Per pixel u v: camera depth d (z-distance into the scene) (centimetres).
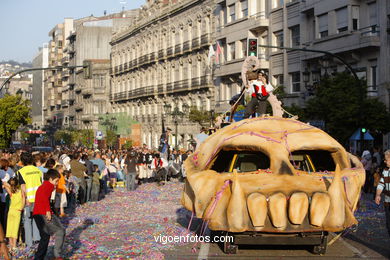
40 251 977
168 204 2047
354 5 3550
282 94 3922
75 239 1282
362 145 2738
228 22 5100
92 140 8506
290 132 1075
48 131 12181
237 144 1052
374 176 2262
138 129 7675
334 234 1295
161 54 6844
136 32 7850
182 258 1027
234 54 5059
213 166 1134
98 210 1889
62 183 1703
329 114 3081
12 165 1491
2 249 616
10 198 1184
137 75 7894
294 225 917
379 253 1066
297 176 995
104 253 1092
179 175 3609
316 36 3884
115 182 3056
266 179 984
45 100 14900
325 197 922
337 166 960
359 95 2741
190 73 6166
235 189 942
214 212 966
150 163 3353
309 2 3950
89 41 10875
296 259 990
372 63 3441
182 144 6331
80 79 10675
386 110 3188
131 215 1719
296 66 4191
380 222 1523
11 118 6375
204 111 5194
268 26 4562
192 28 6022
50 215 972
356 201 1013
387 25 3303
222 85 5312
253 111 1345
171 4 6581
